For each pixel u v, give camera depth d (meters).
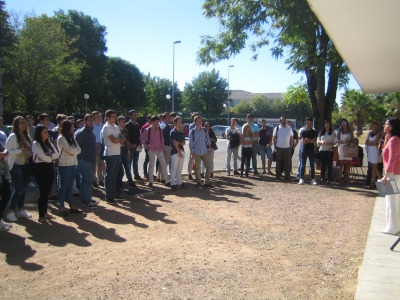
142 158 17.86
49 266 4.46
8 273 4.25
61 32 35.28
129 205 7.69
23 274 4.23
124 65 55.59
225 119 49.84
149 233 5.84
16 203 6.28
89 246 5.20
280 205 8.04
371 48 3.51
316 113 13.17
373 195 9.31
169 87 62.09
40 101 34.22
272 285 4.06
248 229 6.19
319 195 9.25
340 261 4.83
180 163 9.68
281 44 12.99
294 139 12.62
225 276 4.27
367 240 5.60
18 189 6.24
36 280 4.07
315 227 6.41
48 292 3.79
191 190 9.52
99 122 9.46
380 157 10.24
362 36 3.19
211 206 7.78
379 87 5.51
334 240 5.71
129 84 55.91
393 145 5.60
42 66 32.16
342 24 2.93
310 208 7.82
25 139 6.12
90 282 4.04
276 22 12.91
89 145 7.29
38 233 5.73
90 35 47.00
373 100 46.94
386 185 5.21
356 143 11.23
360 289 3.89
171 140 9.36
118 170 8.52
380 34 3.13
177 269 4.44
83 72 45.44
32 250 4.99
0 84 30.94
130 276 4.21
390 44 3.38
